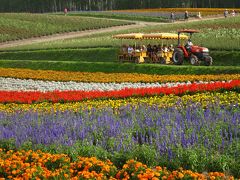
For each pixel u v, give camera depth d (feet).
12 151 104.78
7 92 214.28
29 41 628.69
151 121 130.72
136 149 100.94
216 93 177.27
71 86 263.29
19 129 126.00
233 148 100.12
